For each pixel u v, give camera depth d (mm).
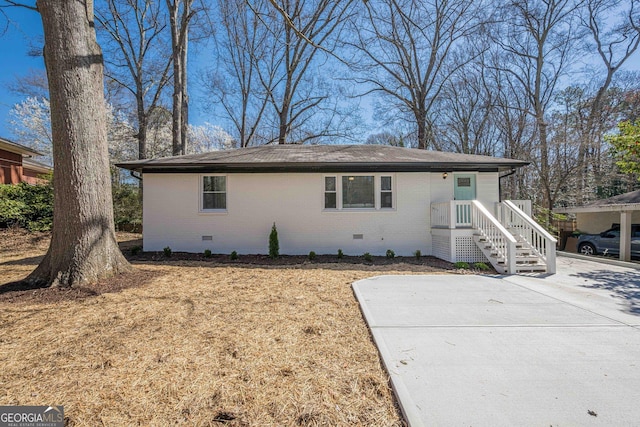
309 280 6336
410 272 7418
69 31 5395
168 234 9992
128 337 3355
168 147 24109
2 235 11398
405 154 10789
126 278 5848
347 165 9781
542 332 3617
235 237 10023
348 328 3730
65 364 2775
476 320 4020
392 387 2484
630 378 2615
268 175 10016
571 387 2486
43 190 13102
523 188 19688
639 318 4086
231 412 2158
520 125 19844
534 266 7344
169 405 2225
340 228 10062
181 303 4578
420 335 3518
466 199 10195
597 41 18656
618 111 17781
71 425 2014
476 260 8695
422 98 19781
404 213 10109
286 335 3467
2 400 2268
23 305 4371
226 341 3279
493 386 2498
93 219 5551
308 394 2367
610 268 7969
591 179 17922
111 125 22500
